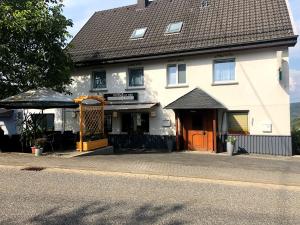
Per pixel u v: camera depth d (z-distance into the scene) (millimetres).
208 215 7074
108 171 11547
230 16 20891
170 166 12898
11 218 6707
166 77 20797
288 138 17875
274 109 18203
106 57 22172
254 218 6914
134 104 21406
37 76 17688
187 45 20094
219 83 19328
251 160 15750
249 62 18703
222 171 12039
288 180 10633
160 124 20938
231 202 8062
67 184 9570
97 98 17547
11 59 17141
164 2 25234
